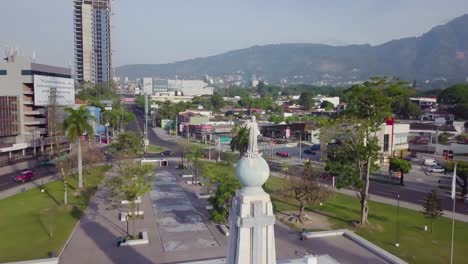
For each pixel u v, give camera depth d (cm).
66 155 9344
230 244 2556
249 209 2469
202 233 5375
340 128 5909
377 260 4488
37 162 10281
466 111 19025
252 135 2536
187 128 16612
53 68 12206
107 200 6931
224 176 6538
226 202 5534
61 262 4356
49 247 4756
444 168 9331
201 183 8300
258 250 2470
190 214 6262
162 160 10506
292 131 16075
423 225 5722
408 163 8450
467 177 7069
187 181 8644
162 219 5981
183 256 4566
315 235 5209
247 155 2538
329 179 8500
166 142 15262
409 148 12781
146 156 11869
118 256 4550
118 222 5791
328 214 6275
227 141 15000
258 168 2486
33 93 10950
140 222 5822
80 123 7406
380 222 5859
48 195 7188
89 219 5903
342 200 7094
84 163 9044
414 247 4891
